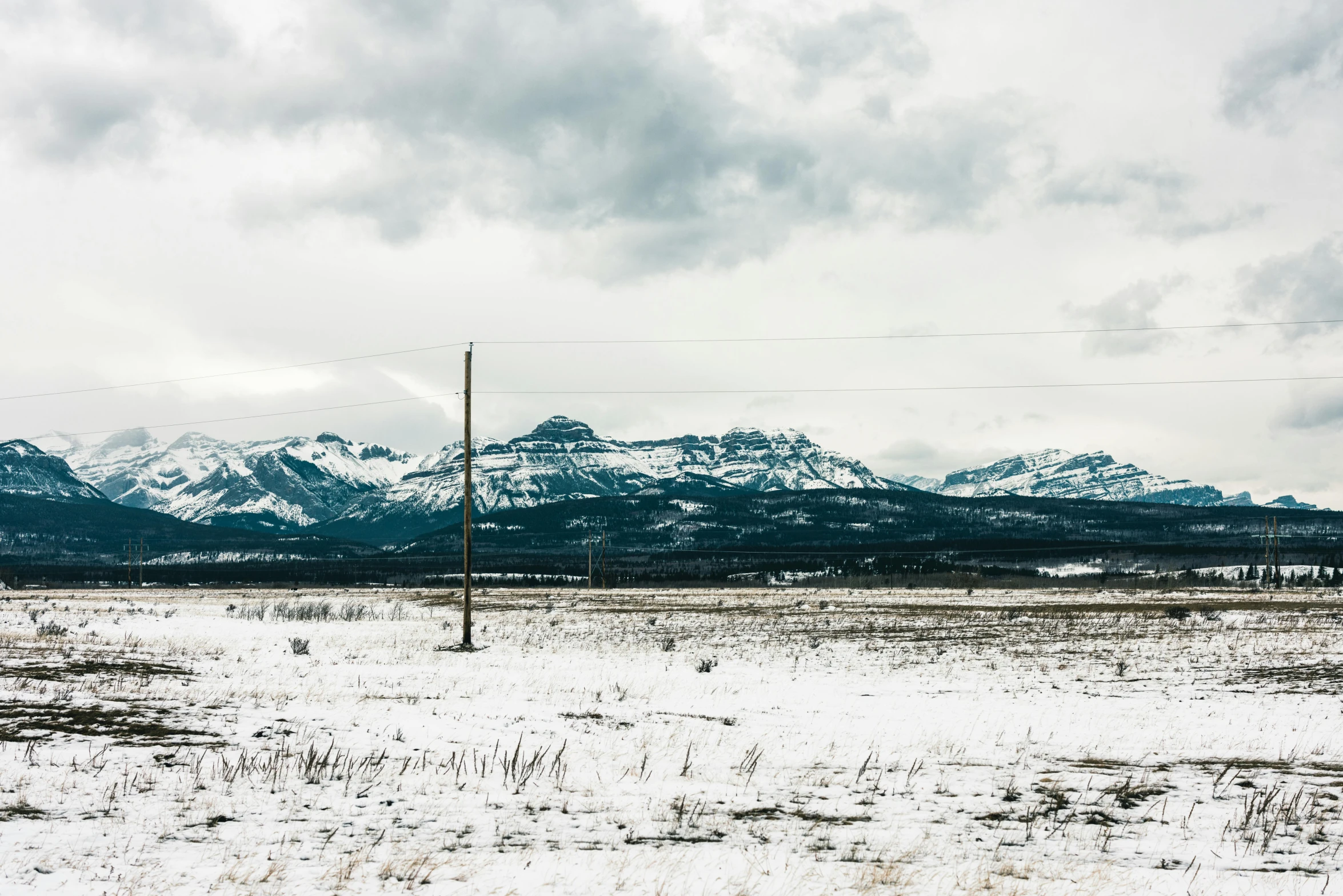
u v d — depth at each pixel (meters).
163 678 22.03
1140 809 11.89
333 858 9.05
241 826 10.02
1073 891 8.48
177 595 105.81
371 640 39.81
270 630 46.56
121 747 13.50
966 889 8.50
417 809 11.04
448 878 8.52
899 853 9.75
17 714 15.61
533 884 8.41
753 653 34.38
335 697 19.66
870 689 24.27
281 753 13.65
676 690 23.66
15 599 89.81
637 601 84.31
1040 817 11.45
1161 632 41.03
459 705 19.36
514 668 28.19
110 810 10.28
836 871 9.01
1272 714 19.62
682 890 8.33
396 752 14.17
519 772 13.13
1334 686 23.33
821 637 42.28
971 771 14.13
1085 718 19.34
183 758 13.02
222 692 19.67
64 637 35.69
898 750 15.90
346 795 11.48
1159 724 18.59
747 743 16.19
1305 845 10.29
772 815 11.38
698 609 69.56
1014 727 18.36
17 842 9.02
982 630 44.91
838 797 12.41
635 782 12.90
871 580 138.38
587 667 29.14
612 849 9.73
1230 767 14.54
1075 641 38.00
